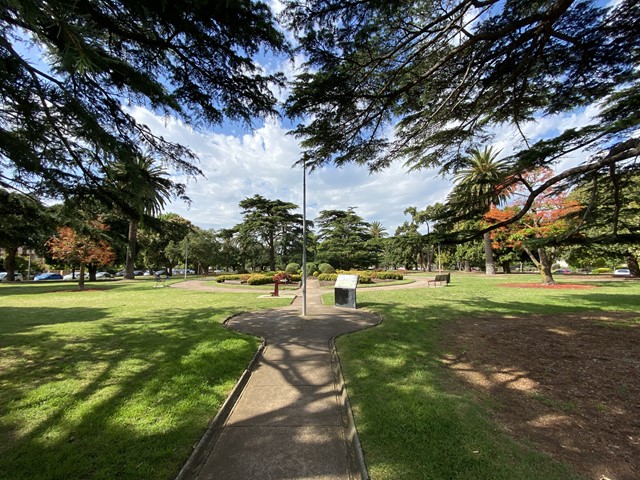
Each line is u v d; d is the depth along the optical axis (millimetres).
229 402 3775
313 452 2820
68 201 4695
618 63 5035
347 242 43625
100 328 7719
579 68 5156
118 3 2998
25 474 2453
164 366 4883
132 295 16641
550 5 3986
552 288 17266
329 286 23031
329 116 5320
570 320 8367
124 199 4715
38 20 2150
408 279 29234
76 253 20703
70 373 4613
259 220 39125
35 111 3609
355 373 4582
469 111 5789
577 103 5984
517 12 4102
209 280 32531
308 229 45781
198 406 3604
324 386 4344
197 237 42938
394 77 4801
